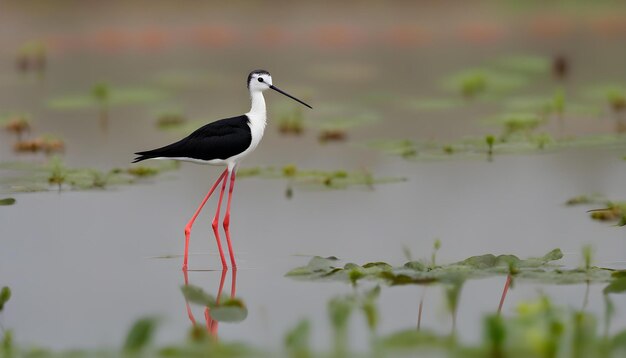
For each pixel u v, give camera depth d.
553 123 22.30
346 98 25.55
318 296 11.51
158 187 17.28
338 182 17.00
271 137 22.08
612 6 37.28
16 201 16.20
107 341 10.25
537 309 10.27
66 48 33.34
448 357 9.39
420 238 13.80
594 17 35.97
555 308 10.37
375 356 9.51
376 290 11.61
